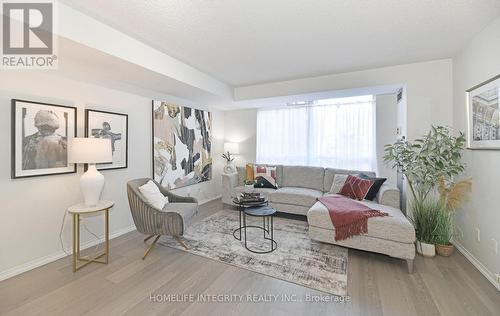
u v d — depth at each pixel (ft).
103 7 5.64
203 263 7.61
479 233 7.18
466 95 7.86
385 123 12.97
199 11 5.83
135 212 8.43
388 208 9.05
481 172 7.09
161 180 12.15
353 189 10.96
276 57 8.94
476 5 5.65
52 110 7.74
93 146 7.32
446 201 8.12
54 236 7.87
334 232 8.20
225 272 7.07
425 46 7.98
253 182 12.92
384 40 7.50
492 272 6.54
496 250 6.39
